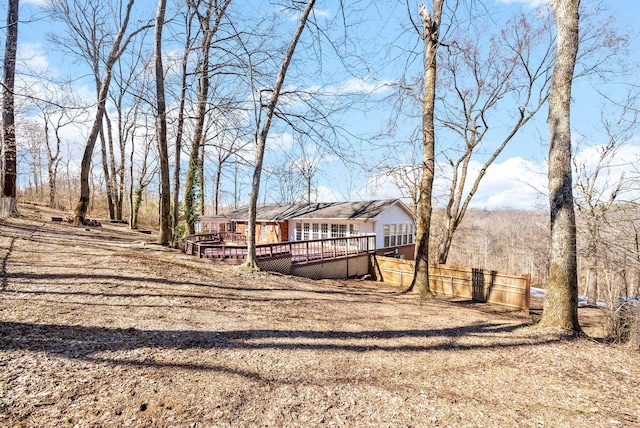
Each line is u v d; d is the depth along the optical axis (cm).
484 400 392
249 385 393
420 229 1197
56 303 567
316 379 426
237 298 770
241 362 450
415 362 503
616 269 601
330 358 496
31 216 1673
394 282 1670
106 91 1584
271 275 1120
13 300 549
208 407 340
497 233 4088
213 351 472
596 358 518
